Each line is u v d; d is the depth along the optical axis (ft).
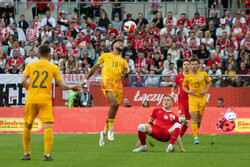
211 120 167.84
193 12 296.51
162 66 228.84
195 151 110.93
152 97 197.57
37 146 123.03
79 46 248.52
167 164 80.53
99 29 267.59
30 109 85.20
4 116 170.71
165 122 108.27
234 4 305.12
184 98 139.13
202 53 237.25
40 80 85.30
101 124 170.09
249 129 166.40
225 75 195.93
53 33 263.90
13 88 191.62
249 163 82.69
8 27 270.05
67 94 197.47
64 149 115.14
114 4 279.90
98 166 78.48
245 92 194.80
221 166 78.69
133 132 169.17
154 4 292.61
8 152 101.50
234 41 253.24
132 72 219.41
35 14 291.79
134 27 136.15
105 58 109.70
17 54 234.79
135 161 84.48
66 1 302.04
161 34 262.47
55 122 170.50
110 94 107.34
